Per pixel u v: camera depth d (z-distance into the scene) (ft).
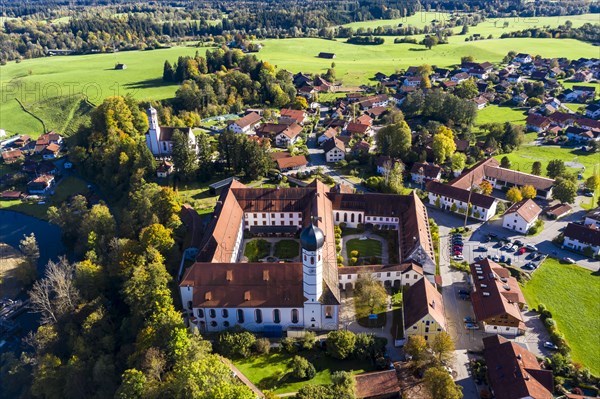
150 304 399.24
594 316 421.59
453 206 601.21
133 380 321.93
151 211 531.91
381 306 426.51
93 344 404.98
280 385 346.13
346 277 449.06
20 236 647.97
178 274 457.68
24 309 508.12
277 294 396.37
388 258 498.69
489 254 513.04
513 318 392.27
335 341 369.91
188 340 351.87
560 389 341.21
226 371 320.29
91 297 454.81
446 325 406.41
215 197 641.40
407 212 532.73
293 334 392.47
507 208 617.62
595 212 581.94
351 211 551.18
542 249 525.34
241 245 522.47
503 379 334.85
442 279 471.62
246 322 403.95
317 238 359.46
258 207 545.44
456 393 315.58
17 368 408.67
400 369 355.97
